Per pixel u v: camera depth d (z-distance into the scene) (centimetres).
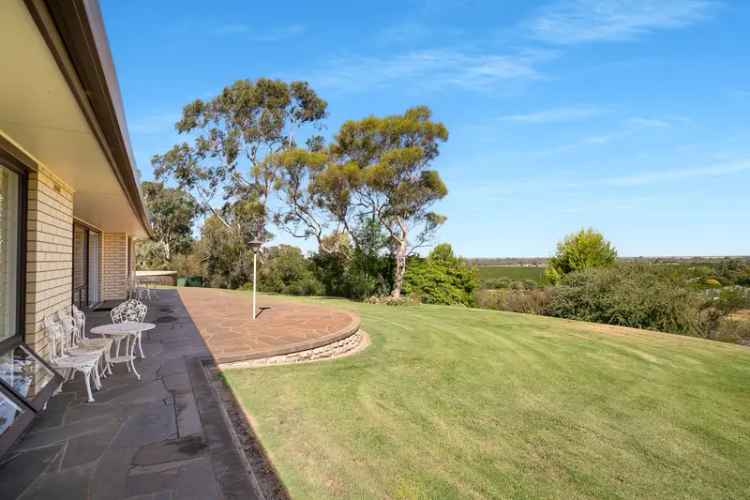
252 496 231
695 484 341
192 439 301
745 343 1066
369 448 365
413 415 451
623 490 326
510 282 2119
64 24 160
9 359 348
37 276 400
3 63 193
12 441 257
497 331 1024
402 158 1597
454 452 372
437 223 1805
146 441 297
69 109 260
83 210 795
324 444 365
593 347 870
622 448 404
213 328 777
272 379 531
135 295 1380
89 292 1080
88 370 373
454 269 1870
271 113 2270
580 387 598
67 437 301
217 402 379
